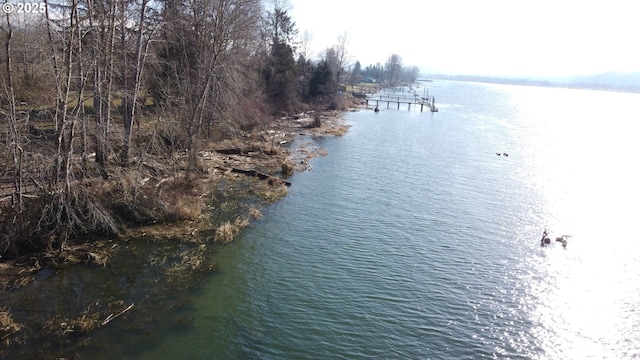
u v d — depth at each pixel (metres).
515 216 30.06
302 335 16.02
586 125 92.75
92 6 24.06
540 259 23.58
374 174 38.47
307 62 89.19
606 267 23.09
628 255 24.70
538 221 29.41
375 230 25.83
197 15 36.28
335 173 37.84
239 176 33.72
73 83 22.75
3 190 21.48
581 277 21.89
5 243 18.58
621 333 17.62
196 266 19.81
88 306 16.23
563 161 49.91
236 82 37.69
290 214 27.25
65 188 20.25
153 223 23.61
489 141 61.47
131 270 19.05
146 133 32.16
